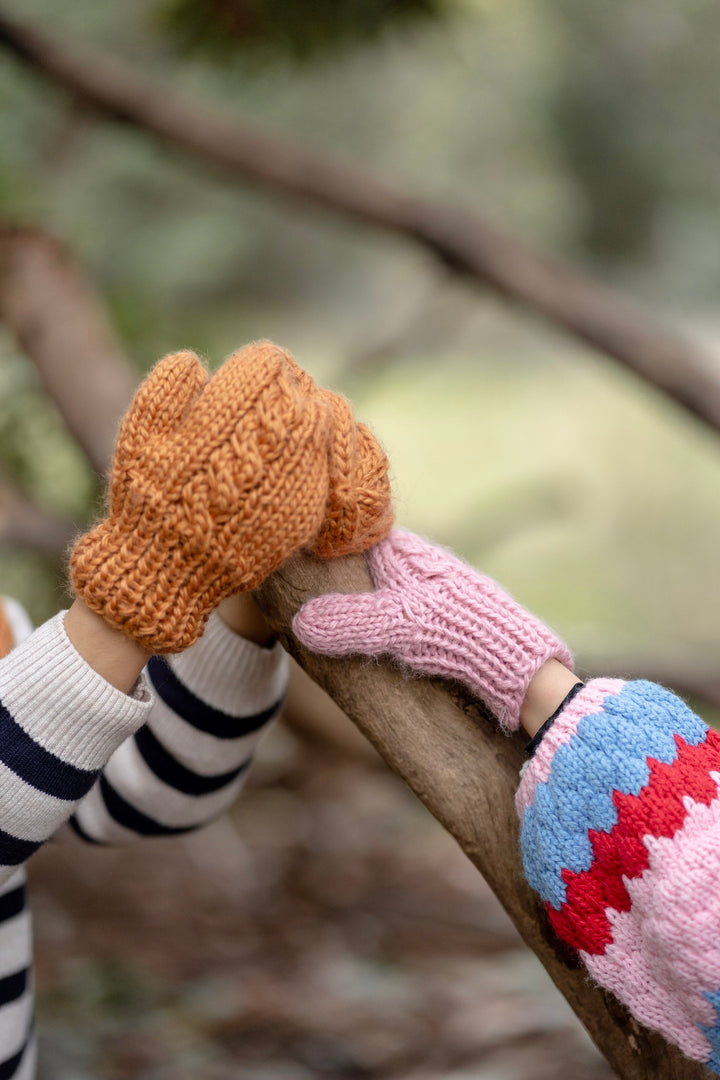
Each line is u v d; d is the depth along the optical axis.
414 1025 1.88
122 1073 1.71
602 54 8.14
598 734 0.87
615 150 8.38
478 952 2.22
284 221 7.34
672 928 0.83
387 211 2.42
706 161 8.54
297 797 2.99
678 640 4.61
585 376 7.63
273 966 2.13
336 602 0.92
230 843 2.70
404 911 2.43
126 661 0.89
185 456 0.86
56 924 2.24
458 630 0.91
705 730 0.87
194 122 2.41
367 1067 1.75
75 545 0.90
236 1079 1.70
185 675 1.06
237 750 1.08
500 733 0.94
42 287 2.13
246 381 0.87
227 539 0.86
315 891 2.52
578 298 2.36
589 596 5.12
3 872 0.91
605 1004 0.94
